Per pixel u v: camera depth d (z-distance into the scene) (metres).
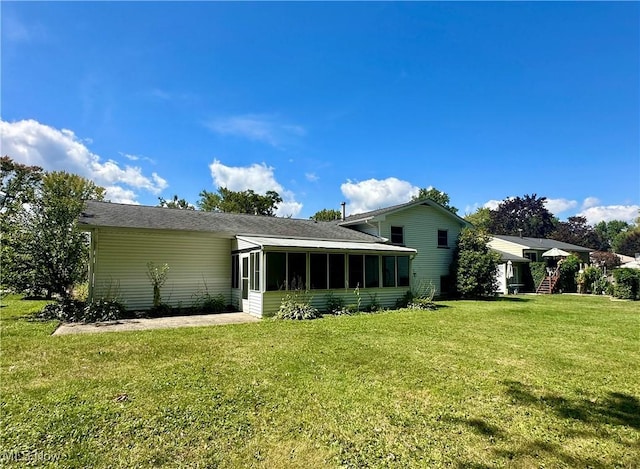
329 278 18.20
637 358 8.71
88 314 14.08
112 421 4.96
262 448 4.34
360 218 25.66
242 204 49.25
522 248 38.09
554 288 34.28
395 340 10.54
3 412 5.21
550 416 5.39
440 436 4.72
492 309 19.03
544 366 7.95
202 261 18.39
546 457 4.25
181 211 21.19
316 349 9.30
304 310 15.40
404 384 6.67
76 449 4.23
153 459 4.04
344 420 5.13
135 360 8.09
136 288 16.61
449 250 27.42
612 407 5.76
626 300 25.59
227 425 4.90
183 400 5.73
